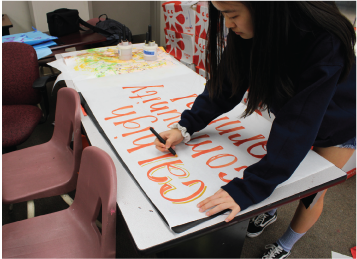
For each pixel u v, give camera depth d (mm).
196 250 822
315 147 951
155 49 1494
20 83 1540
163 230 589
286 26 564
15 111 1517
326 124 780
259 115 1068
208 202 629
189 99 1150
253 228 1328
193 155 828
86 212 860
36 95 1600
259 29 579
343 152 914
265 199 670
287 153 624
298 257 1253
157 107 1083
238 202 622
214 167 778
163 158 809
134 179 729
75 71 1350
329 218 1459
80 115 962
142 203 657
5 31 2305
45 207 1473
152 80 1298
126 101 1116
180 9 1688
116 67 1412
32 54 1534
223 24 743
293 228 1104
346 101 753
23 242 847
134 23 3814
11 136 1359
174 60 1537
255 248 1298
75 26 2066
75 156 1012
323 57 576
